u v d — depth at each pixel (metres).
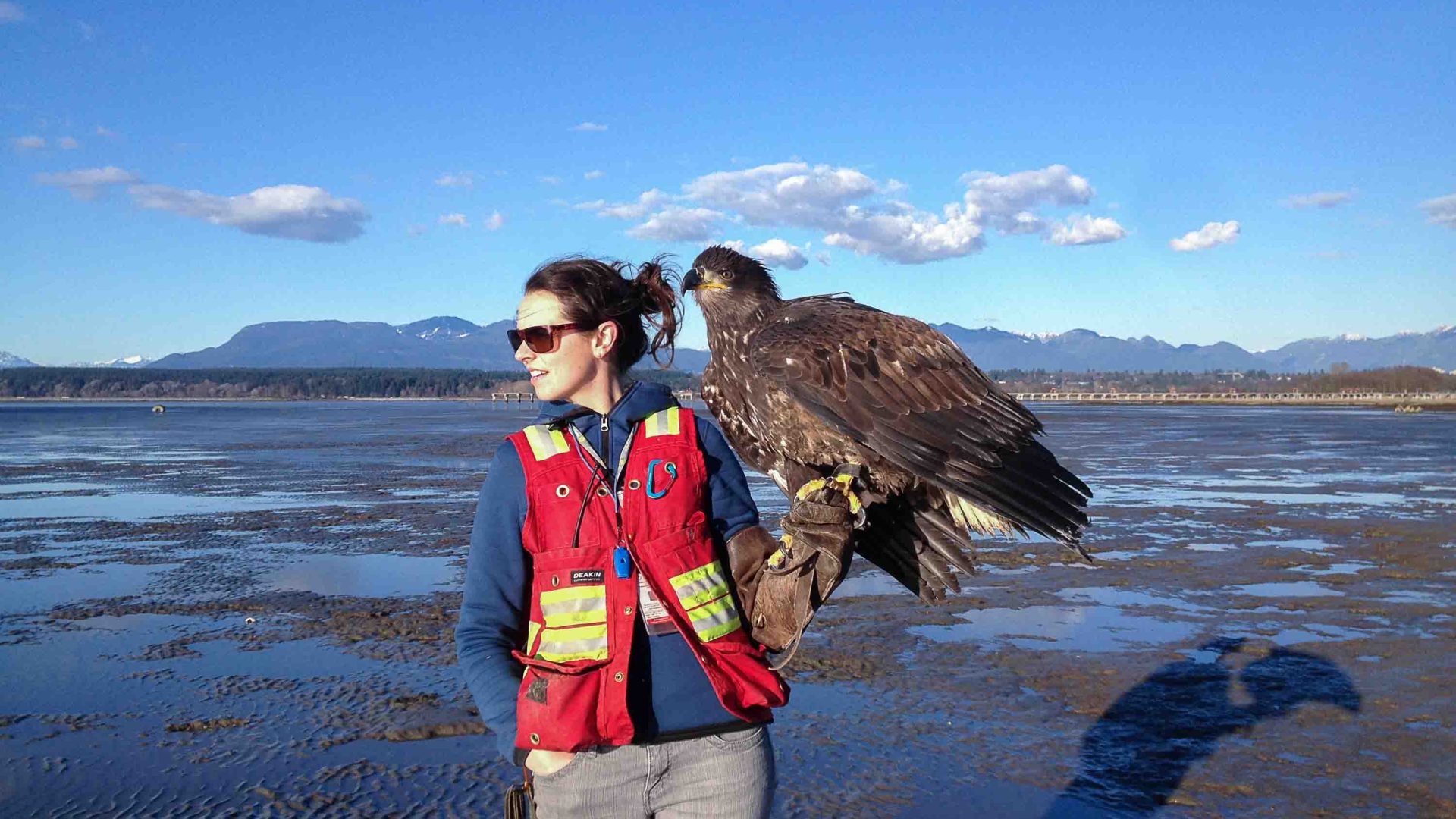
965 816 5.59
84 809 5.66
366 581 12.32
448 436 52.88
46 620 10.15
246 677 8.12
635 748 2.68
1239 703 7.50
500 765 6.26
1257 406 131.75
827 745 6.61
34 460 35.34
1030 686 7.90
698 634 2.72
